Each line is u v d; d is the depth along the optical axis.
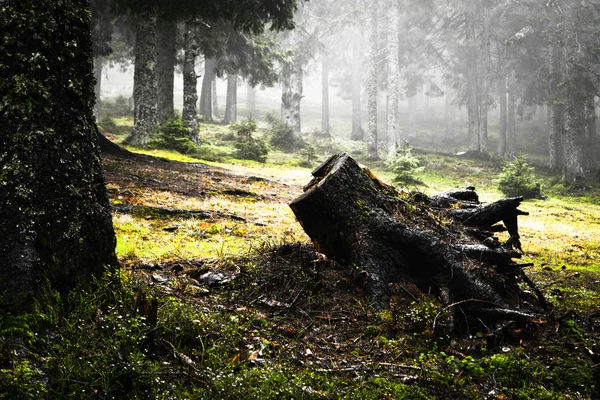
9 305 2.73
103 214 3.48
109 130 28.44
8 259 2.86
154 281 4.63
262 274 4.88
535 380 3.45
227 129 35.72
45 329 2.75
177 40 27.47
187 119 23.23
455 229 5.18
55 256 3.06
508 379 3.43
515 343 4.12
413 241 4.70
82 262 3.24
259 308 4.32
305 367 3.28
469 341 4.00
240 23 13.89
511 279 5.03
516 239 5.36
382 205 5.07
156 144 21.08
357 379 3.17
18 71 3.16
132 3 13.38
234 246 6.87
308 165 26.38
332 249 5.09
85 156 3.40
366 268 4.63
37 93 3.16
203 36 25.00
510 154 43.16
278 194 13.33
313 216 5.07
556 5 33.31
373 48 36.59
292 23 13.94
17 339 2.58
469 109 38.19
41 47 3.21
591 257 9.38
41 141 3.13
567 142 30.03
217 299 4.36
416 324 4.10
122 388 2.61
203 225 8.24
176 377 2.81
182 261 5.47
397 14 36.56
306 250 5.59
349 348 3.72
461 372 3.42
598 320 4.84
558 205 20.30
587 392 3.38
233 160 22.84
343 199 4.91
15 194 2.99
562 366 3.68
